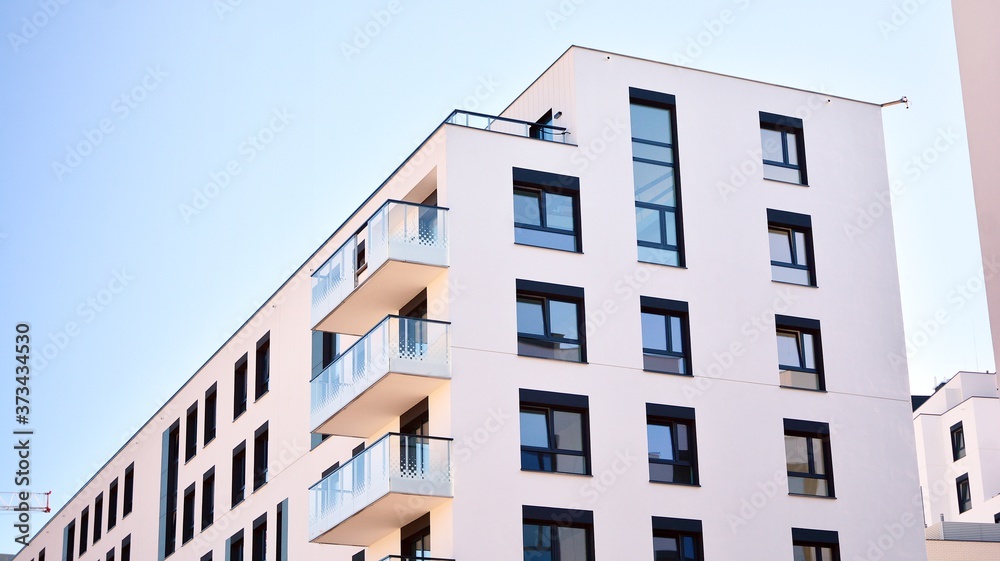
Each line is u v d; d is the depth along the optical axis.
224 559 46.09
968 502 77.06
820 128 38.81
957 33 12.42
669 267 35.38
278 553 42.34
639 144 36.34
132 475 56.91
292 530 41.66
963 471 77.75
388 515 32.94
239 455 46.56
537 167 34.78
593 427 33.22
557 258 34.22
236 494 46.28
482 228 33.78
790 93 38.72
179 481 51.22
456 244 33.44
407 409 34.62
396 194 36.75
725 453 34.38
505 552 31.39
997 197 11.80
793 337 36.66
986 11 12.10
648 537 32.81
